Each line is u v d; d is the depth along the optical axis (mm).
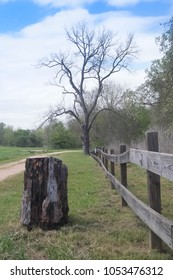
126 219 6859
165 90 23266
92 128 61156
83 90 51500
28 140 105062
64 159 32969
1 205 8875
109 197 9375
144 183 11938
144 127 45531
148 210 4766
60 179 6348
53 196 6184
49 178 6211
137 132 48281
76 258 4730
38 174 6234
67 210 6500
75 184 12305
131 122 48312
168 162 3877
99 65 50875
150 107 31625
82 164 23828
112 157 11164
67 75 51156
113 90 59500
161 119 24234
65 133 86500
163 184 11219
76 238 5590
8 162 33844
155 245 4961
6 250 4961
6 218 7145
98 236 5688
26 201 6223
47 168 6238
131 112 46500
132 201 5934
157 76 24328
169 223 3904
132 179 13180
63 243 5312
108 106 58438
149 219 4723
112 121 56312
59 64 50875
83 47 50656
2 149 78875
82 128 51750
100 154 22406
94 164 23609
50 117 50969
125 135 50688
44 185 6207
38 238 5645
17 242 5391
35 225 6164
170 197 9180
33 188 6219
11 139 108062
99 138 62125
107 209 7820
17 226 6266
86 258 4723
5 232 5941
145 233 5773
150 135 4996
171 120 23219
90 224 6480
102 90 53281
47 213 6117
